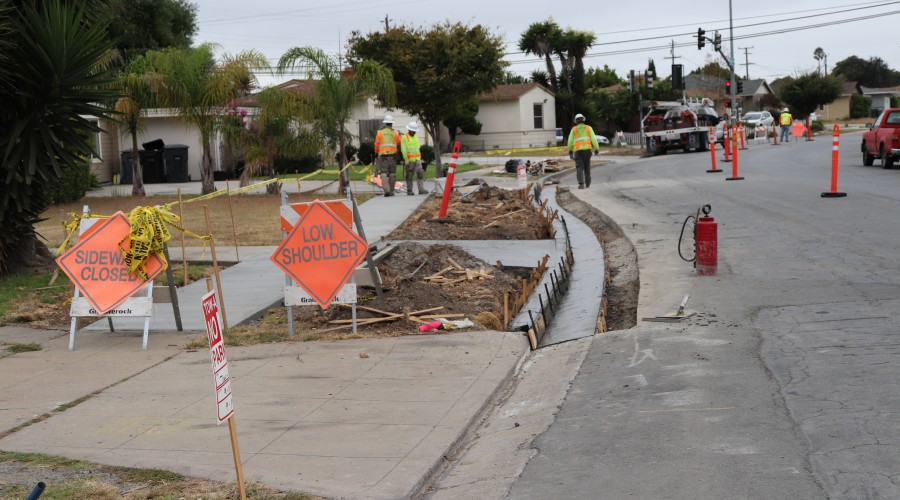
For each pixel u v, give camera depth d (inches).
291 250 479.2
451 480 286.0
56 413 360.2
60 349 470.9
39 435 331.6
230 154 1795.0
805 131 2787.9
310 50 1302.9
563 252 740.7
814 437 280.7
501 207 1056.8
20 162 639.8
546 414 338.6
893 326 410.6
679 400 331.6
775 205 898.1
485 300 558.3
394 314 507.5
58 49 608.4
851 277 525.3
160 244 478.9
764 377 350.0
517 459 292.0
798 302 474.3
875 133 1325.0
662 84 3565.5
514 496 261.0
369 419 342.6
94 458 303.6
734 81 2800.2
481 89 1750.7
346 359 432.8
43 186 668.1
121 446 317.1
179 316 500.1
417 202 1106.7
